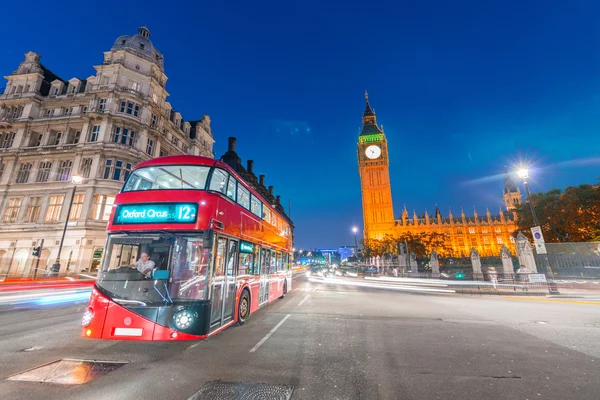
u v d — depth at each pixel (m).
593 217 34.88
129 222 6.18
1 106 33.75
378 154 117.00
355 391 4.14
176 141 37.84
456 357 5.64
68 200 28.33
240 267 8.38
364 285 25.14
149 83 32.72
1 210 30.08
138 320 5.39
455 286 22.30
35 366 5.13
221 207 6.89
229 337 7.17
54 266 22.86
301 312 10.87
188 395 4.00
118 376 4.68
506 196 132.50
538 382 4.45
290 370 4.96
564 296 15.45
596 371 4.89
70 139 31.69
